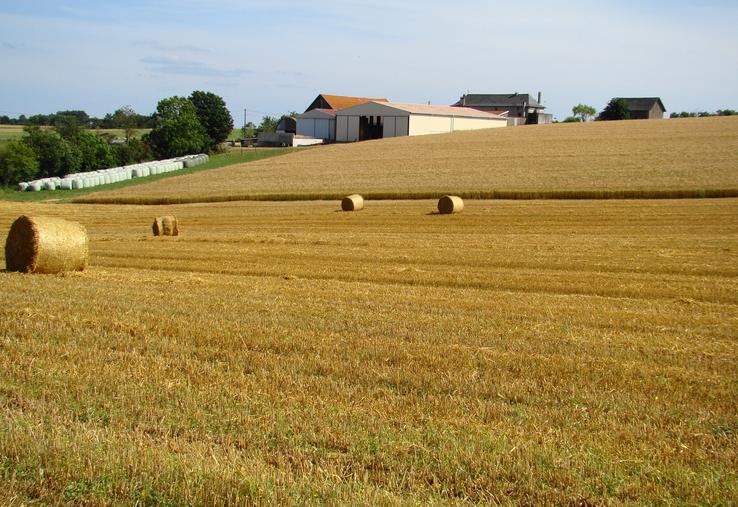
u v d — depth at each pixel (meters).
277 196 49.34
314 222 36.19
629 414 7.82
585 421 7.55
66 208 47.66
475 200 43.00
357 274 19.30
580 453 6.61
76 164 84.06
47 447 6.48
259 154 95.44
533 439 6.98
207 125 110.94
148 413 7.50
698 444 7.03
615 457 6.58
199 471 5.99
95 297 14.59
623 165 50.41
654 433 7.25
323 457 6.48
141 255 24.08
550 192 42.44
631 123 85.88
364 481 5.98
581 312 13.82
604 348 10.81
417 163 60.06
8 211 44.84
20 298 14.26
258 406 7.78
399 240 27.64
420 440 6.84
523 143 68.81
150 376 8.86
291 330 11.59
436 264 21.41
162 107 109.69
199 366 9.46
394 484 6.00
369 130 101.75
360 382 8.86
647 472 6.30
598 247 24.59
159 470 6.04
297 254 23.89
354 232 31.72
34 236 18.16
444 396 8.31
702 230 29.34
